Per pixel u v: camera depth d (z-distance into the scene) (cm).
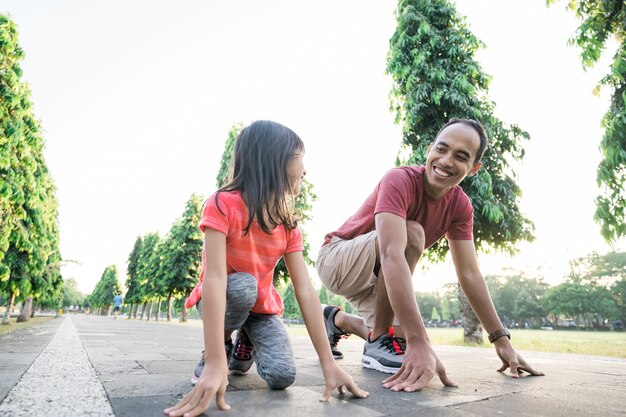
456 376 185
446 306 8144
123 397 115
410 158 784
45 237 1191
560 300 5778
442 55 853
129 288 4075
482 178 733
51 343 307
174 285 2223
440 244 792
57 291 1756
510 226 748
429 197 206
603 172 546
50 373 151
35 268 1154
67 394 115
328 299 5291
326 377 125
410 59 858
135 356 233
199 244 2300
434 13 878
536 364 271
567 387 158
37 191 943
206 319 114
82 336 422
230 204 134
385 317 203
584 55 562
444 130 195
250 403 114
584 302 5538
